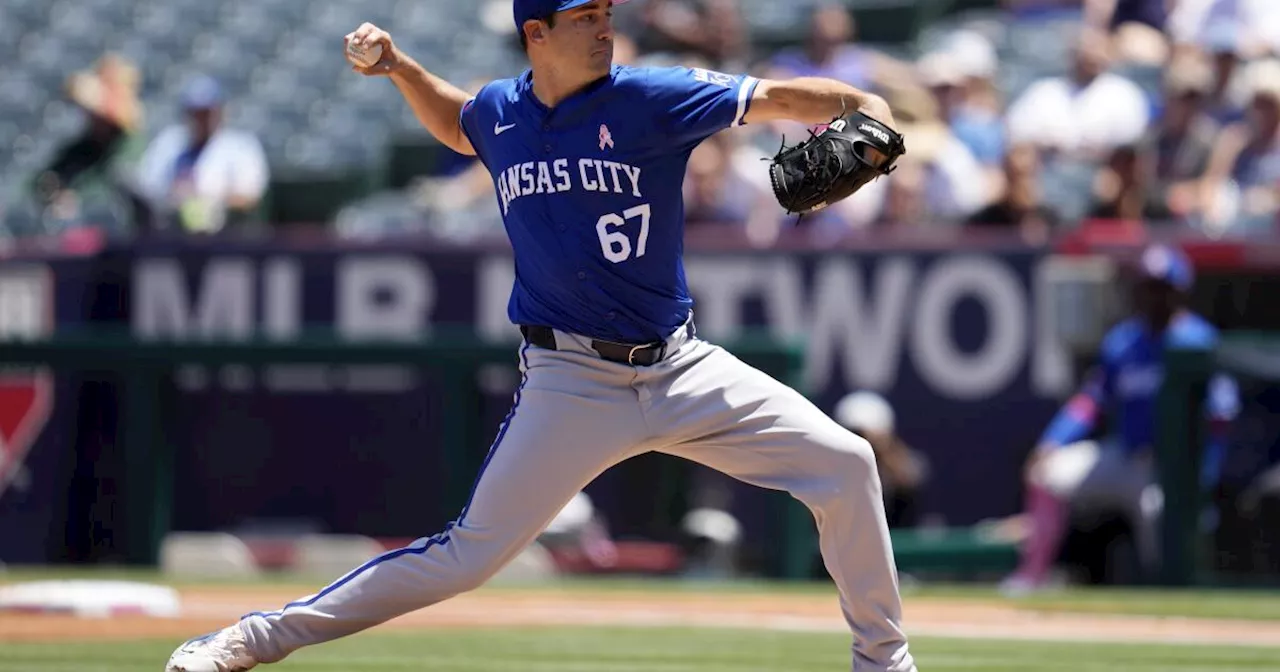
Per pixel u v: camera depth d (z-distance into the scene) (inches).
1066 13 2076.8
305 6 2335.1
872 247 1376.7
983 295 1357.0
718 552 1339.8
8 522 1470.2
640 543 1362.0
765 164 1526.8
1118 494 1267.2
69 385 1459.2
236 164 1658.5
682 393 537.6
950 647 842.2
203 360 1412.4
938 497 1363.2
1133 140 1510.8
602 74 530.3
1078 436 1284.4
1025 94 1814.7
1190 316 1275.8
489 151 556.4
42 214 1721.2
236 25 2300.7
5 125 2172.7
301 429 1456.7
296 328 1450.5
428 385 1428.4
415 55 2187.5
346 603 543.8
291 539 1438.2
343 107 2060.8
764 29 2066.9
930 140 1574.8
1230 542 1263.5
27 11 2364.7
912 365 1369.3
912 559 1307.8
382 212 1798.7
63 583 1088.8
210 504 1470.2
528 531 539.2
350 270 1444.4
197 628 891.4
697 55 1787.6
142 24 2332.7
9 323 1499.8
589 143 529.7
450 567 537.0
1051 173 1604.3
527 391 541.3
